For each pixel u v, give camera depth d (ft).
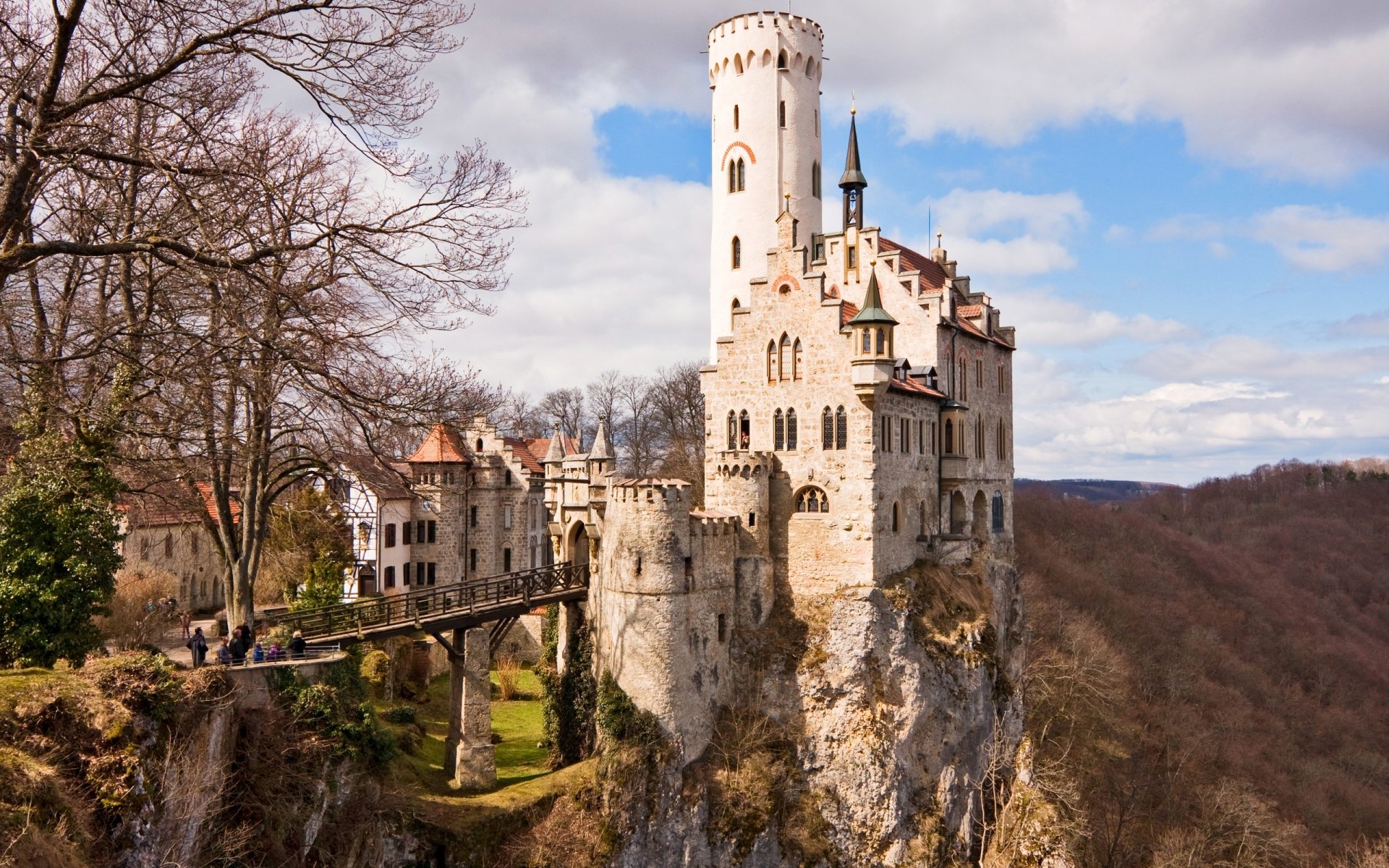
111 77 88.17
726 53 247.91
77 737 99.09
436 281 95.25
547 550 292.40
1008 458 245.04
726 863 158.71
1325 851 236.84
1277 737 293.64
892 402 184.85
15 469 113.09
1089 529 442.91
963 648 189.06
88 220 106.63
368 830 129.59
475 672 156.46
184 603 203.82
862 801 170.91
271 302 90.84
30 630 110.63
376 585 237.45
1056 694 242.78
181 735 109.60
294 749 124.47
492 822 140.97
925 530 201.16
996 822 192.54
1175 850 201.67
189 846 104.58
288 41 86.94
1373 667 382.83
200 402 101.65
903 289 205.16
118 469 136.46
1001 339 239.91
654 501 162.71
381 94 90.79
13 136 78.02
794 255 186.50
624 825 151.23
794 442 185.16
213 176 84.02
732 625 179.73
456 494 262.67
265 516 140.77
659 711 160.45
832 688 175.52
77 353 93.40
